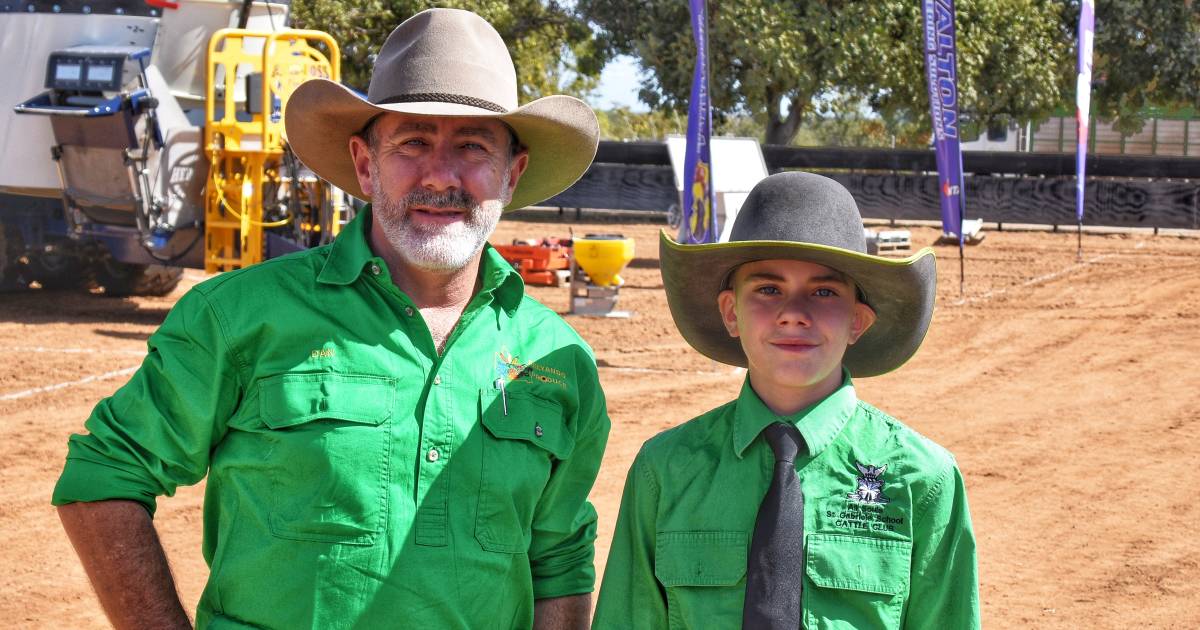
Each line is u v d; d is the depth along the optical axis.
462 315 3.03
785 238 2.88
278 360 2.90
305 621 2.81
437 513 2.89
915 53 32.84
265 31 14.52
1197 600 6.20
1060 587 6.40
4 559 6.57
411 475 2.89
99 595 2.91
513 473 2.99
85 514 2.87
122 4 14.21
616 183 29.98
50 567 6.49
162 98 13.52
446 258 2.96
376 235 3.13
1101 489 8.28
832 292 2.93
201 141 13.78
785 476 2.83
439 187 2.97
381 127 3.06
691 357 13.02
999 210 29.02
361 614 2.82
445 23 3.07
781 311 2.87
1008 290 18.56
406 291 3.06
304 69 13.82
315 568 2.81
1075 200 28.41
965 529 2.87
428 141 3.02
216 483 3.04
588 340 13.98
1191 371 12.34
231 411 2.95
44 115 13.73
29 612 5.85
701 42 14.09
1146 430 9.98
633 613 3.03
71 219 14.38
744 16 32.47
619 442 9.33
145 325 14.21
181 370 2.88
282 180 13.93
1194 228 27.77
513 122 3.16
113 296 16.34
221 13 14.26
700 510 2.91
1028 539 7.21
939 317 15.93
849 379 3.01
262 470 2.88
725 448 2.96
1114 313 16.12
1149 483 8.43
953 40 17.09
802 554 2.81
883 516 2.84
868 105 37.00
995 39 33.38
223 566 2.91
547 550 3.25
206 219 13.78
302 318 2.91
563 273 18.94
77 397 10.35
